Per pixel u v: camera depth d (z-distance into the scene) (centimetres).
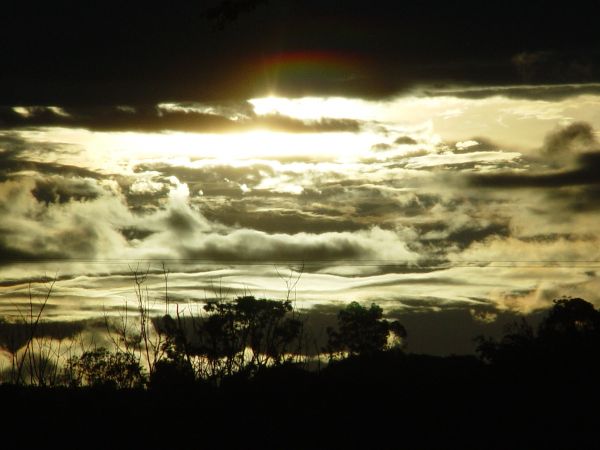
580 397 1891
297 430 1600
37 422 1505
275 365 1656
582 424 1764
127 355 1570
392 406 1777
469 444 1659
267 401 1627
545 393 1919
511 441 1678
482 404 1831
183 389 1567
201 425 1552
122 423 1532
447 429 1725
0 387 1547
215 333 1577
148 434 1520
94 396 1560
